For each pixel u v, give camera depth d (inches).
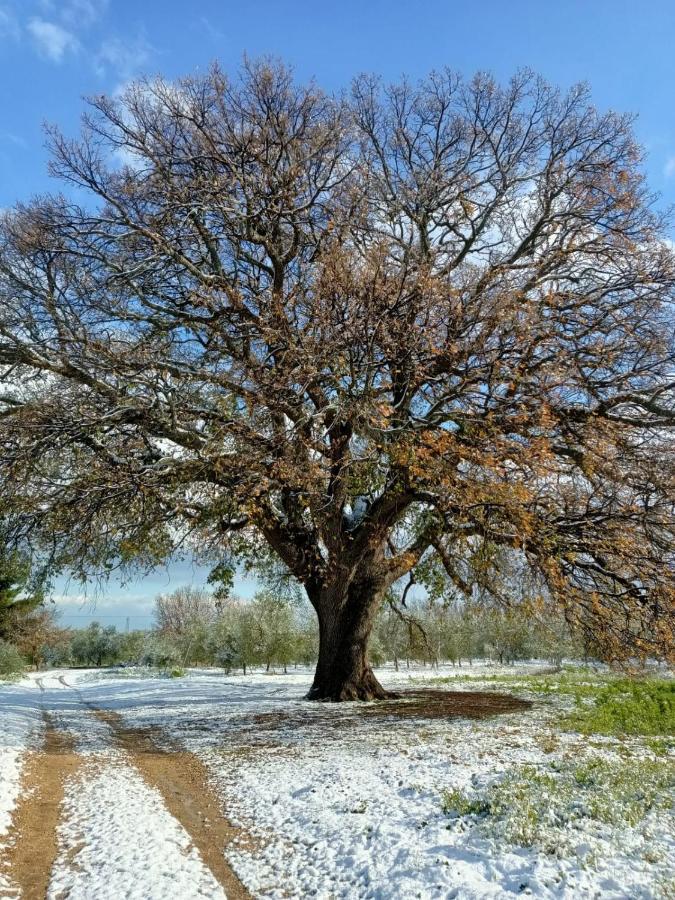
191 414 586.6
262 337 593.3
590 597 540.4
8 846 248.2
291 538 694.5
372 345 530.0
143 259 649.6
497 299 546.3
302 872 220.8
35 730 549.6
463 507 496.1
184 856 236.1
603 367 579.2
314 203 700.0
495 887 189.5
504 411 522.9
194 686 1078.4
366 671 714.2
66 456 571.5
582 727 456.4
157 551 585.3
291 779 341.1
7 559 594.6
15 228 619.8
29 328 581.6
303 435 530.0
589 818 235.9
